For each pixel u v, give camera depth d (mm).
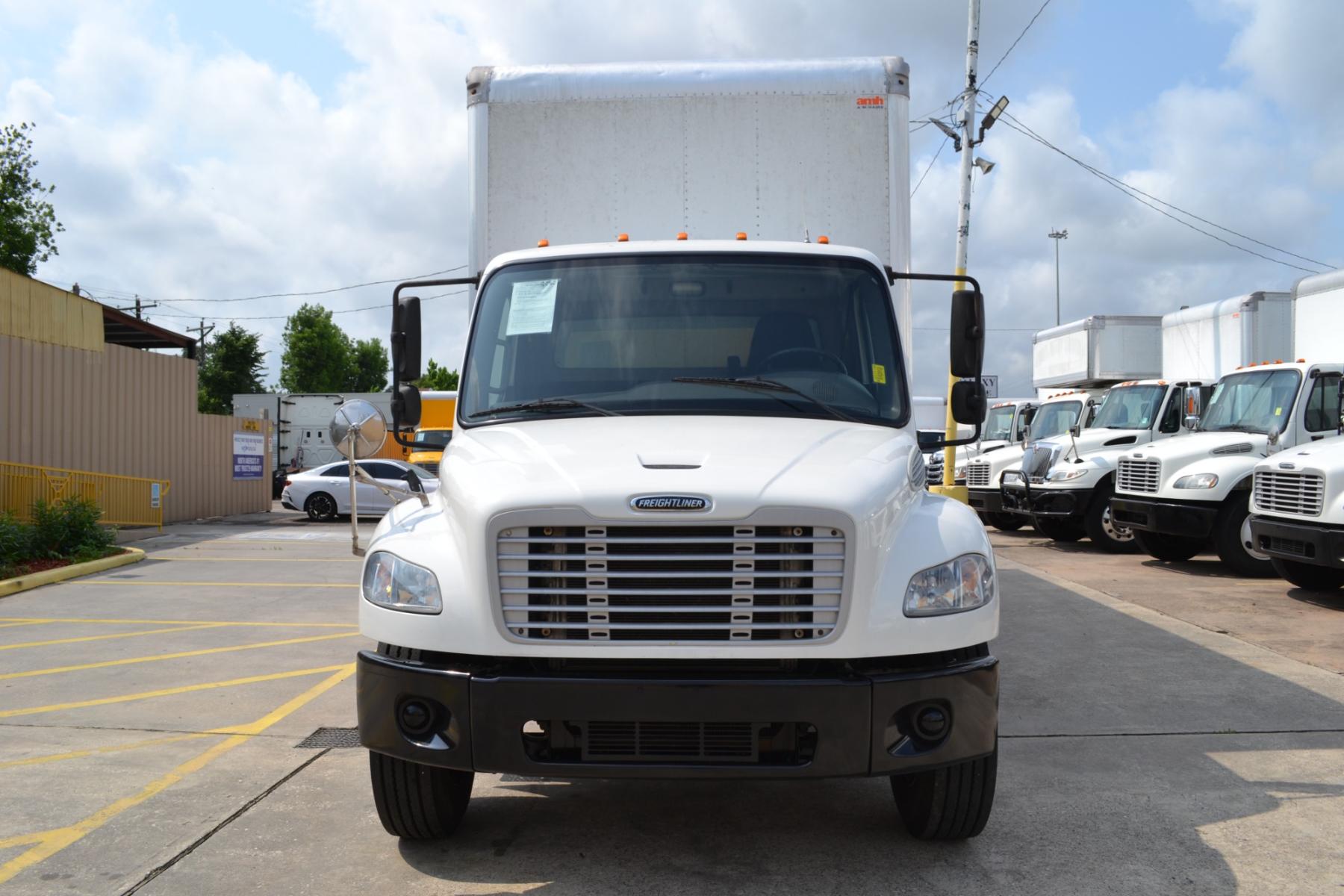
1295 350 13195
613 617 3551
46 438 18312
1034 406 20406
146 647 8461
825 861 4074
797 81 6207
